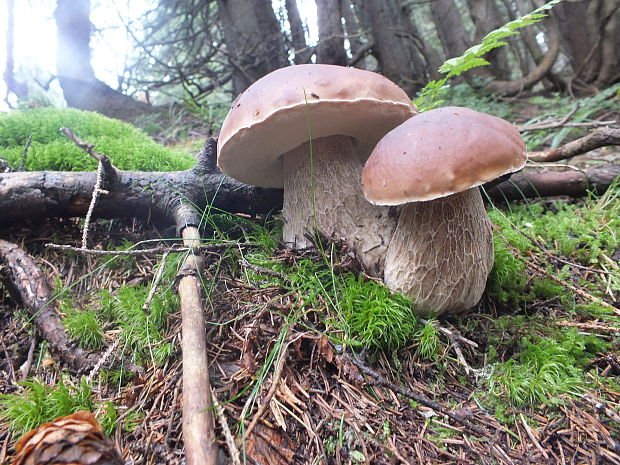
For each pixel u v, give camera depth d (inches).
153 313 9.8
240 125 9.1
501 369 8.8
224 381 8.3
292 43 38.2
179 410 7.8
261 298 10.0
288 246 11.4
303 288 9.9
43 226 13.6
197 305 8.6
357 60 41.4
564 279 11.7
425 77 46.2
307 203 10.8
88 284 11.8
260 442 7.2
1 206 12.3
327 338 8.7
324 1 30.8
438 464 7.0
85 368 9.2
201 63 38.3
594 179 16.4
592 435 7.4
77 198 12.8
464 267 9.2
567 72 45.6
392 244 10.0
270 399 7.5
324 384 8.4
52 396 8.0
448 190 7.8
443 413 7.8
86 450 5.9
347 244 10.4
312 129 9.8
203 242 12.4
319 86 8.6
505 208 16.9
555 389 8.1
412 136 8.3
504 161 7.9
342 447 7.3
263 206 14.5
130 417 7.9
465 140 7.9
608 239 12.9
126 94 44.6
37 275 11.0
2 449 7.5
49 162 15.0
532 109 34.6
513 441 7.5
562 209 16.2
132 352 9.5
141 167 15.8
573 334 9.5
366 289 9.7
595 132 15.7
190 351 7.5
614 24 36.5
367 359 8.9
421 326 9.6
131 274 12.2
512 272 11.0
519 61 47.4
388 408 7.9
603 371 9.0
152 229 14.1
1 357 10.0
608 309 10.2
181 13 43.6
